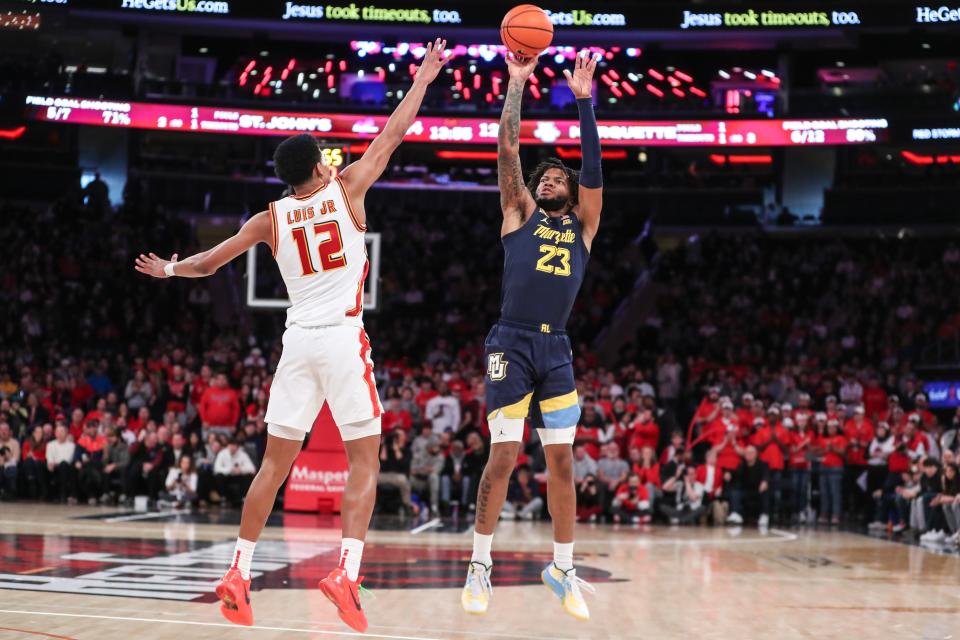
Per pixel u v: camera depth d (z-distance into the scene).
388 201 32.12
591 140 5.87
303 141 5.26
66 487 17.72
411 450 17.72
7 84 27.44
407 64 32.84
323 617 6.54
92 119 25.83
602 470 17.42
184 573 8.43
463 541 12.57
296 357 5.17
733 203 32.03
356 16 26.34
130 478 17.56
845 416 19.69
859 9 26.11
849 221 30.47
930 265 28.06
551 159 6.03
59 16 27.42
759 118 26.48
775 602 7.86
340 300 5.18
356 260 5.23
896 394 21.89
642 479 17.22
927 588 8.92
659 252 29.67
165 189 31.30
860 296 26.53
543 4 26.77
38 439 17.97
